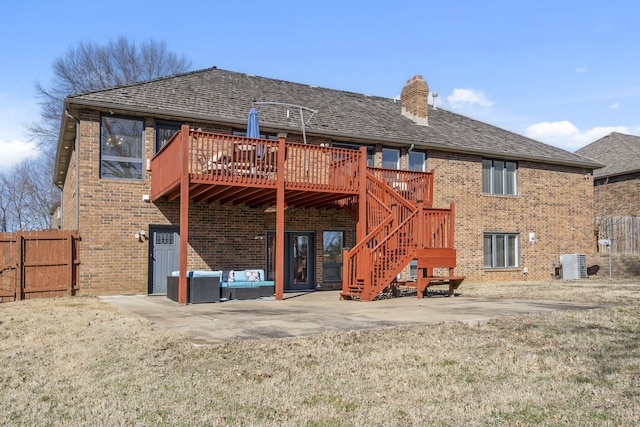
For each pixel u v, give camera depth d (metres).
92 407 5.40
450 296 14.93
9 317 10.80
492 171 22.05
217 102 17.78
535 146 24.03
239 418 5.09
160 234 16.16
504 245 22.08
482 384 6.09
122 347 7.75
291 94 21.11
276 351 7.46
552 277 22.95
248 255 17.30
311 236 18.67
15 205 44.69
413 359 7.12
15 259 14.37
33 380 6.32
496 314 10.73
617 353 7.35
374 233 13.95
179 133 12.95
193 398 5.63
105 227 15.33
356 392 5.84
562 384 6.04
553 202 23.38
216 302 13.48
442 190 20.50
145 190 15.88
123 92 16.22
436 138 20.84
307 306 12.48
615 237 27.12
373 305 12.70
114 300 13.91
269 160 14.03
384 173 15.78
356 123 19.89
